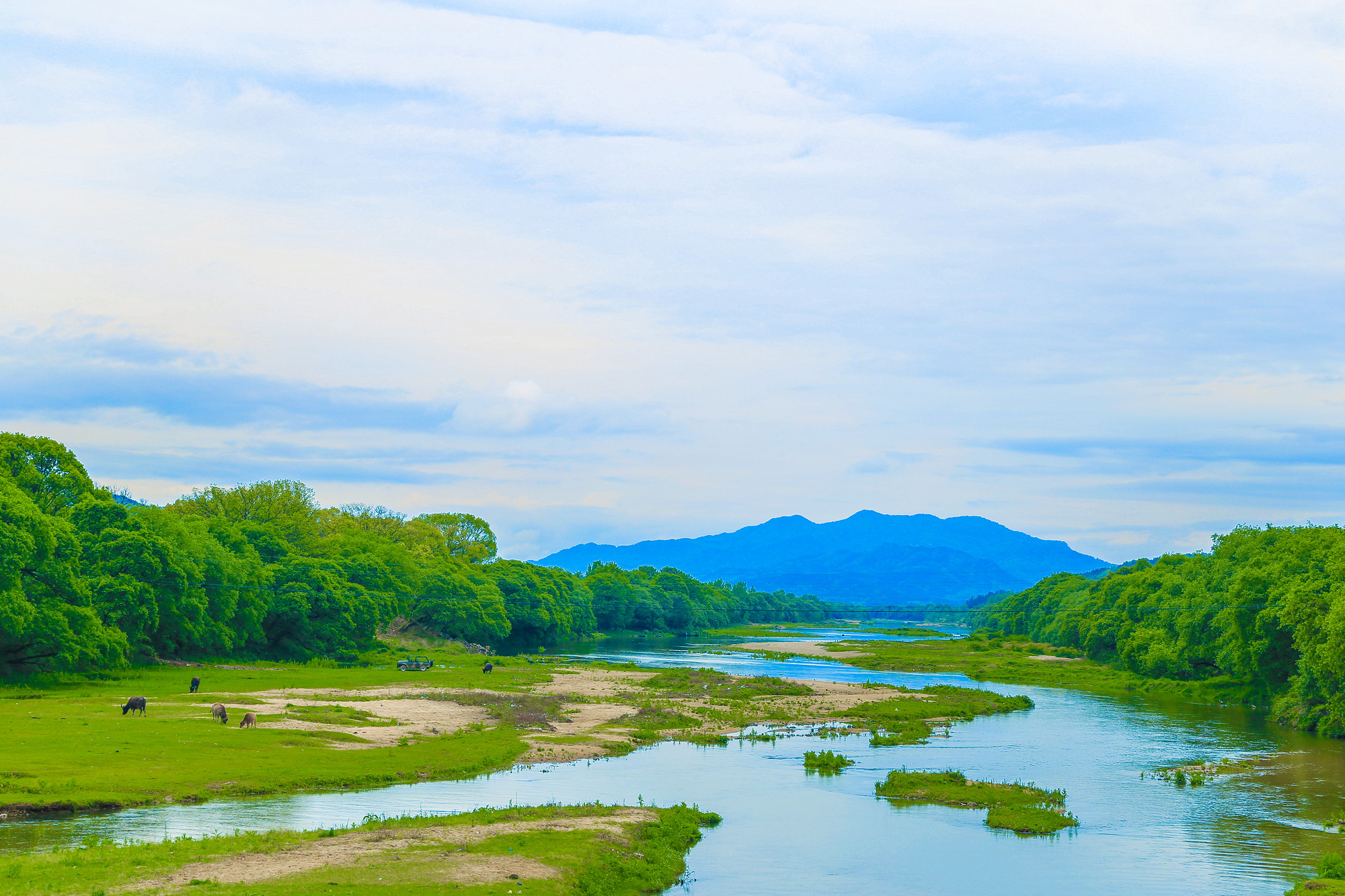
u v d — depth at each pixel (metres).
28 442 109.69
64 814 43.84
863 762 66.88
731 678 114.56
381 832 40.84
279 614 134.88
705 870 40.31
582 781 57.78
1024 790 56.06
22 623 81.75
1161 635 128.75
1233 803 54.09
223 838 38.94
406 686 103.56
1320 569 98.19
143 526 110.69
